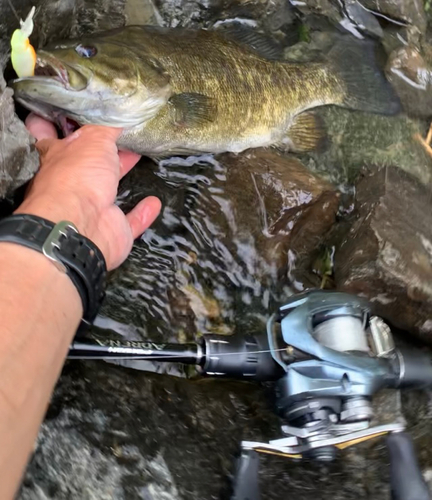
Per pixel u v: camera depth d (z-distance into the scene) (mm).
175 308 431
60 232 271
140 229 406
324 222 474
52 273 259
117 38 422
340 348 325
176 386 387
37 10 396
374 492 351
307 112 525
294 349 336
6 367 210
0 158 318
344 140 529
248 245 458
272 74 494
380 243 447
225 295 451
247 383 408
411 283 439
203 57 458
